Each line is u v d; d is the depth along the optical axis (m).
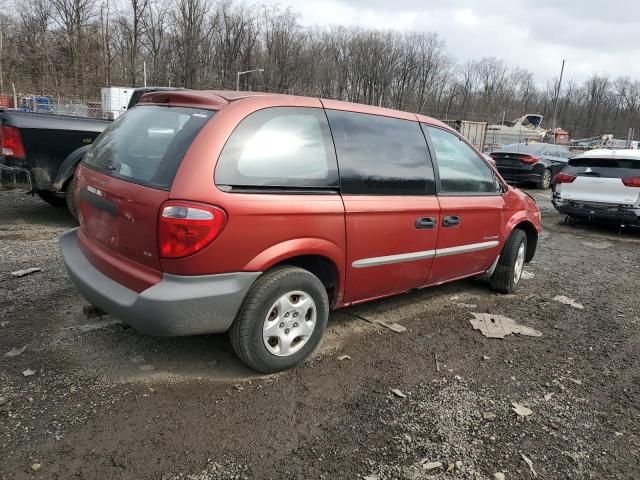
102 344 3.56
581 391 3.44
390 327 4.25
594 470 2.66
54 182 6.53
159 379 3.18
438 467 2.59
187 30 66.75
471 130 29.44
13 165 6.35
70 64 60.94
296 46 73.44
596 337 4.40
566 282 6.11
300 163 3.25
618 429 3.03
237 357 3.51
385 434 2.82
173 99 3.37
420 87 79.38
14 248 5.67
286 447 2.66
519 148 17.27
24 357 3.34
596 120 79.94
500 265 5.26
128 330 3.78
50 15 61.62
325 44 77.44
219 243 2.85
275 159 3.13
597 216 9.51
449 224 4.29
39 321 3.87
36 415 2.76
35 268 4.99
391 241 3.81
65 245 3.75
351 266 3.59
